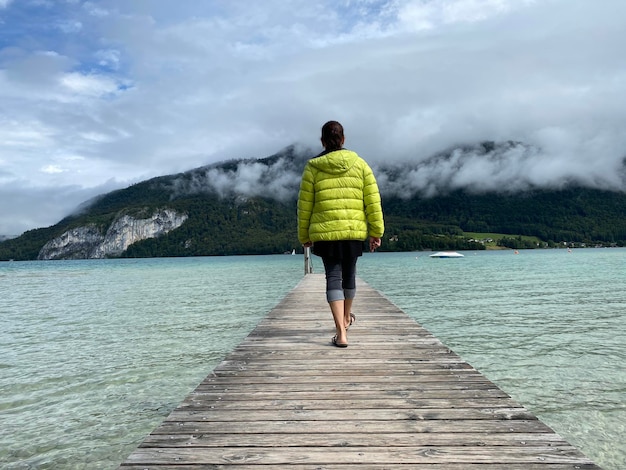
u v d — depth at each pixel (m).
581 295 18.97
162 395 6.06
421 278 31.92
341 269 4.51
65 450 4.39
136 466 2.03
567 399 5.74
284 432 2.41
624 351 8.42
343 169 4.03
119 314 14.57
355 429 2.44
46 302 19.31
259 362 3.95
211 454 2.15
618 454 4.23
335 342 4.59
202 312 14.89
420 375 3.50
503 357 7.99
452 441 2.27
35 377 6.92
